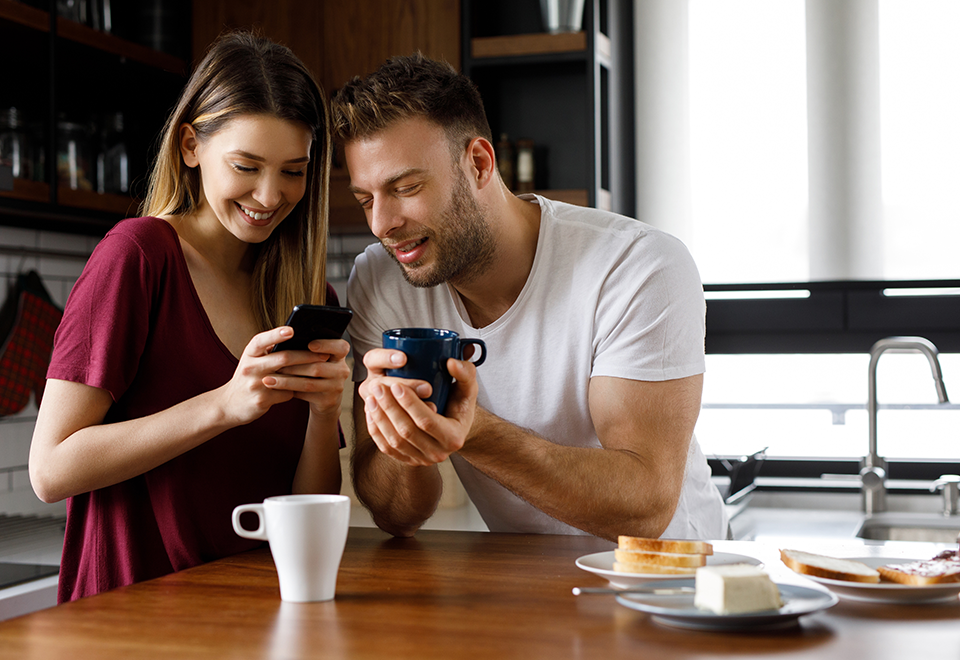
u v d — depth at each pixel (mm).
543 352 1468
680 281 1410
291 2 2766
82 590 1316
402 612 881
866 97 2611
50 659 743
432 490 1307
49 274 2746
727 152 2729
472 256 1376
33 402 2695
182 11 2844
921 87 2570
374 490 1326
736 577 811
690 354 1402
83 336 1225
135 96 2846
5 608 1690
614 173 2750
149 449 1169
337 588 980
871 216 2615
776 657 740
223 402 1147
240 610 892
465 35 2643
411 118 1285
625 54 2801
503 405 1521
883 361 2658
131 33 2771
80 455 1184
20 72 2535
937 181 2564
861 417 2676
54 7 2307
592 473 1236
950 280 2547
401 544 1246
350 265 2988
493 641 787
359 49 2715
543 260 1452
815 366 2713
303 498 957
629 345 1381
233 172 1282
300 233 1465
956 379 2598
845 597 920
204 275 1386
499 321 1478
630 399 1366
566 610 887
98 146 2648
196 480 1308
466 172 1348
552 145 2787
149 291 1272
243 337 1421
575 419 1496
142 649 768
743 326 2758
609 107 2689
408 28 2678
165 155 1392
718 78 2734
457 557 1148
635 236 1438
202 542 1311
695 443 1653
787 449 2740
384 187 1300
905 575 905
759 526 2318
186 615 874
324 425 1303
